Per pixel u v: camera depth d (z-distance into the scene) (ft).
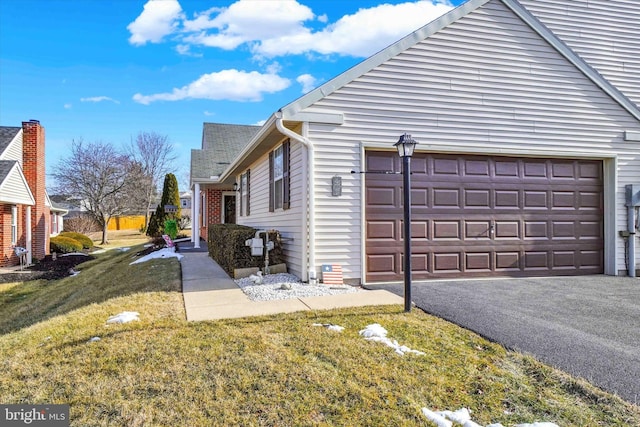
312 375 9.93
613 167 25.79
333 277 21.22
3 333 19.08
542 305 16.79
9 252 45.21
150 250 49.80
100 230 102.37
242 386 9.46
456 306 16.51
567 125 25.21
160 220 87.86
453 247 23.49
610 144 25.84
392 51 22.49
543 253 24.93
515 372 10.34
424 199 23.18
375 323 13.98
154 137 126.52
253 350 11.37
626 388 9.33
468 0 23.84
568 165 25.68
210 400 8.93
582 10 30.25
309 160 21.08
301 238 21.86
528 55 24.67
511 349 11.74
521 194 24.77
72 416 8.43
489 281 22.75
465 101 23.62
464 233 23.72
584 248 25.64
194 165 52.70
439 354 11.43
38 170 52.80
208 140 59.67
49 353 11.75
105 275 34.06
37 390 9.47
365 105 22.08
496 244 24.18
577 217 25.66
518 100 24.47
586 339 12.51
